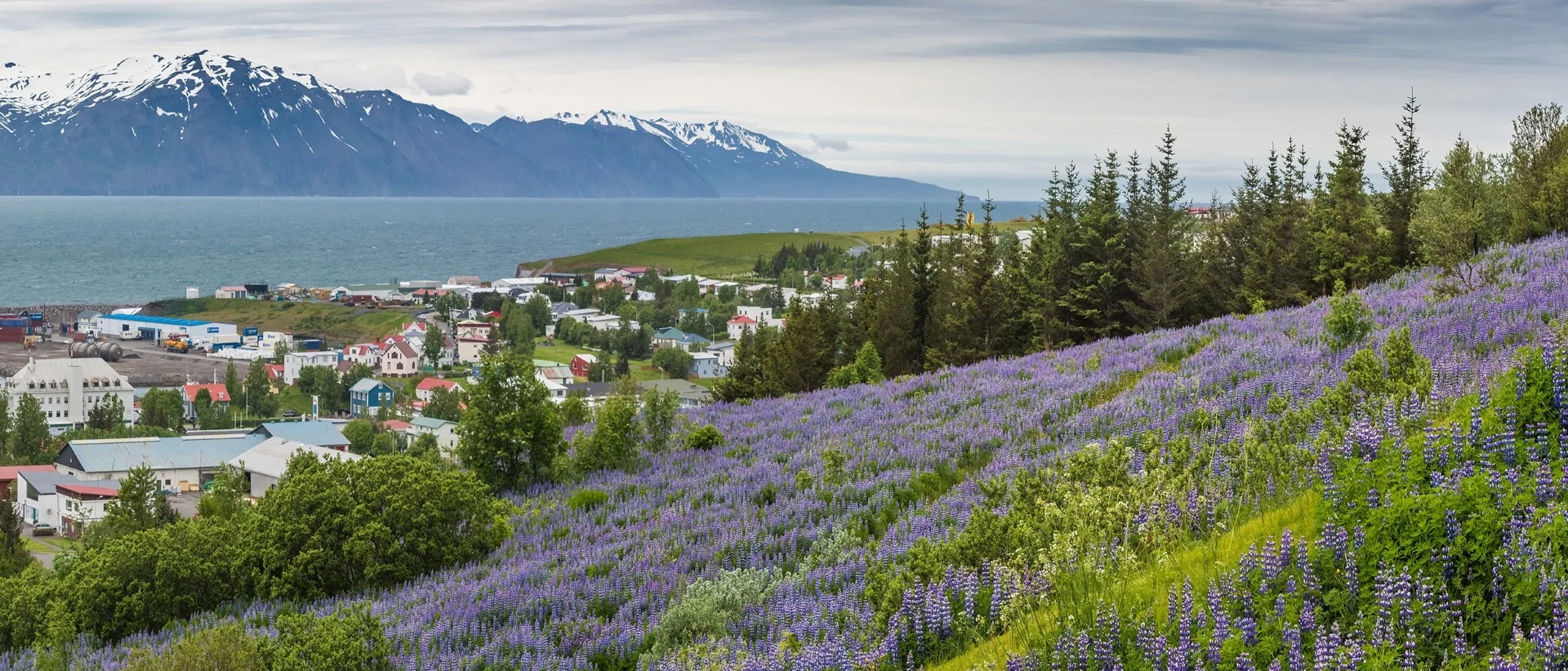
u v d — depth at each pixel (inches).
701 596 1272.1
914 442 1908.2
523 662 1261.1
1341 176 3358.8
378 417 6934.1
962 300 3671.3
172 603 1737.2
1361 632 688.4
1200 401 1685.5
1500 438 828.6
